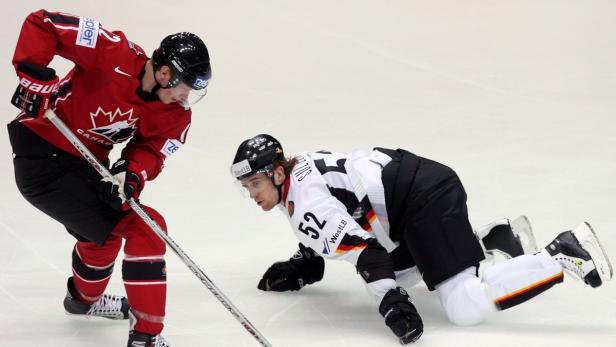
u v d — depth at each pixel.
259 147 13.91
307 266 16.22
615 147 23.77
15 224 19.53
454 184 14.54
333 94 28.50
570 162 22.86
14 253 18.03
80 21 12.36
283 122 26.31
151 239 12.76
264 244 18.83
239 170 13.94
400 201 14.38
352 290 16.53
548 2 37.03
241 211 20.72
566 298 15.66
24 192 13.31
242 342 13.92
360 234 13.69
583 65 30.64
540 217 19.58
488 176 22.14
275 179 13.98
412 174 14.46
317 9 35.28
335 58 31.30
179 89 12.54
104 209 13.04
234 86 28.88
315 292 16.42
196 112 26.86
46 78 12.07
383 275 13.64
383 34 33.59
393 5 36.12
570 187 21.23
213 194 21.62
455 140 24.77
